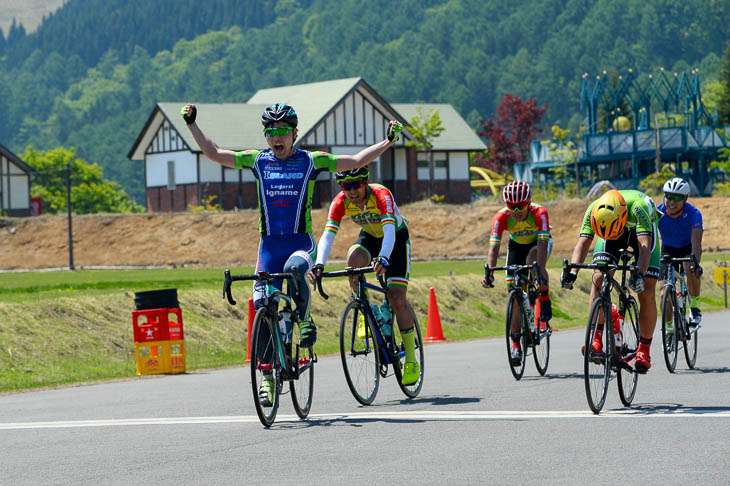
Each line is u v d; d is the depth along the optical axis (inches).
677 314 788.0
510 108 7273.6
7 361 958.4
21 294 1253.1
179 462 460.4
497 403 625.6
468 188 4534.9
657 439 481.7
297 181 572.1
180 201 4025.6
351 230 3262.8
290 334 570.6
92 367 1007.6
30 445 523.2
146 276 1985.7
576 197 3794.3
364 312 637.9
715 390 665.0
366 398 633.0
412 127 4291.3
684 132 4261.8
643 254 621.3
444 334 1471.5
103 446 510.9
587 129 4581.7
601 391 573.6
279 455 469.7
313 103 4109.3
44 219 3550.7
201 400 703.7
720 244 2972.4
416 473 420.8
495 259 795.4
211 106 4165.8
